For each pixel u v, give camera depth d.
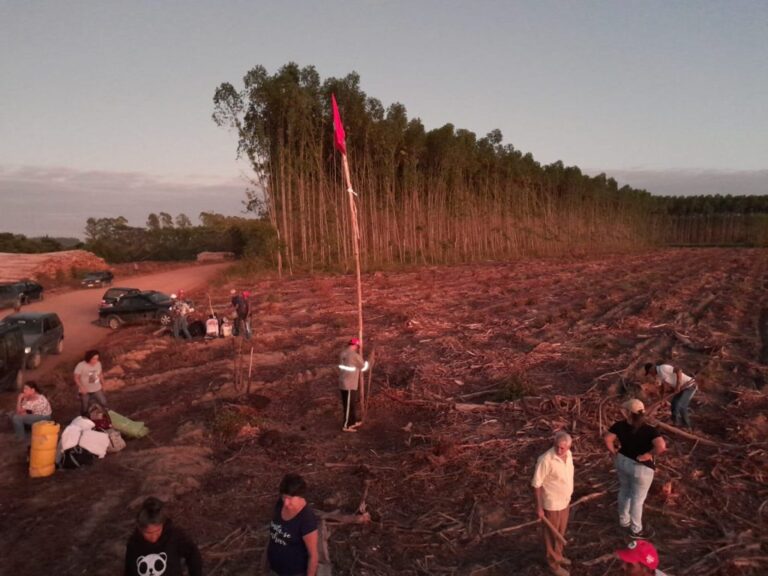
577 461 8.81
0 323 17.58
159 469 8.49
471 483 8.13
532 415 10.86
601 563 6.14
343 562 6.26
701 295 29.58
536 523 7.04
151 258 99.81
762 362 15.26
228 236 79.44
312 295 31.50
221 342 19.44
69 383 14.52
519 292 31.91
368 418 11.08
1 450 9.45
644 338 18.53
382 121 51.62
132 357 17.38
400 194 58.66
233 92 42.09
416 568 6.14
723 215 150.50
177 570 4.11
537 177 84.19
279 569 4.29
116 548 6.41
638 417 6.54
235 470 8.69
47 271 46.69
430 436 9.77
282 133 44.44
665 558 6.25
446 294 30.97
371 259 52.31
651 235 140.12
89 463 8.95
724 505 7.40
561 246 88.44
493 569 6.09
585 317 23.05
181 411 11.84
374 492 7.91
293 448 9.51
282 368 15.45
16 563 6.28
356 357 10.44
